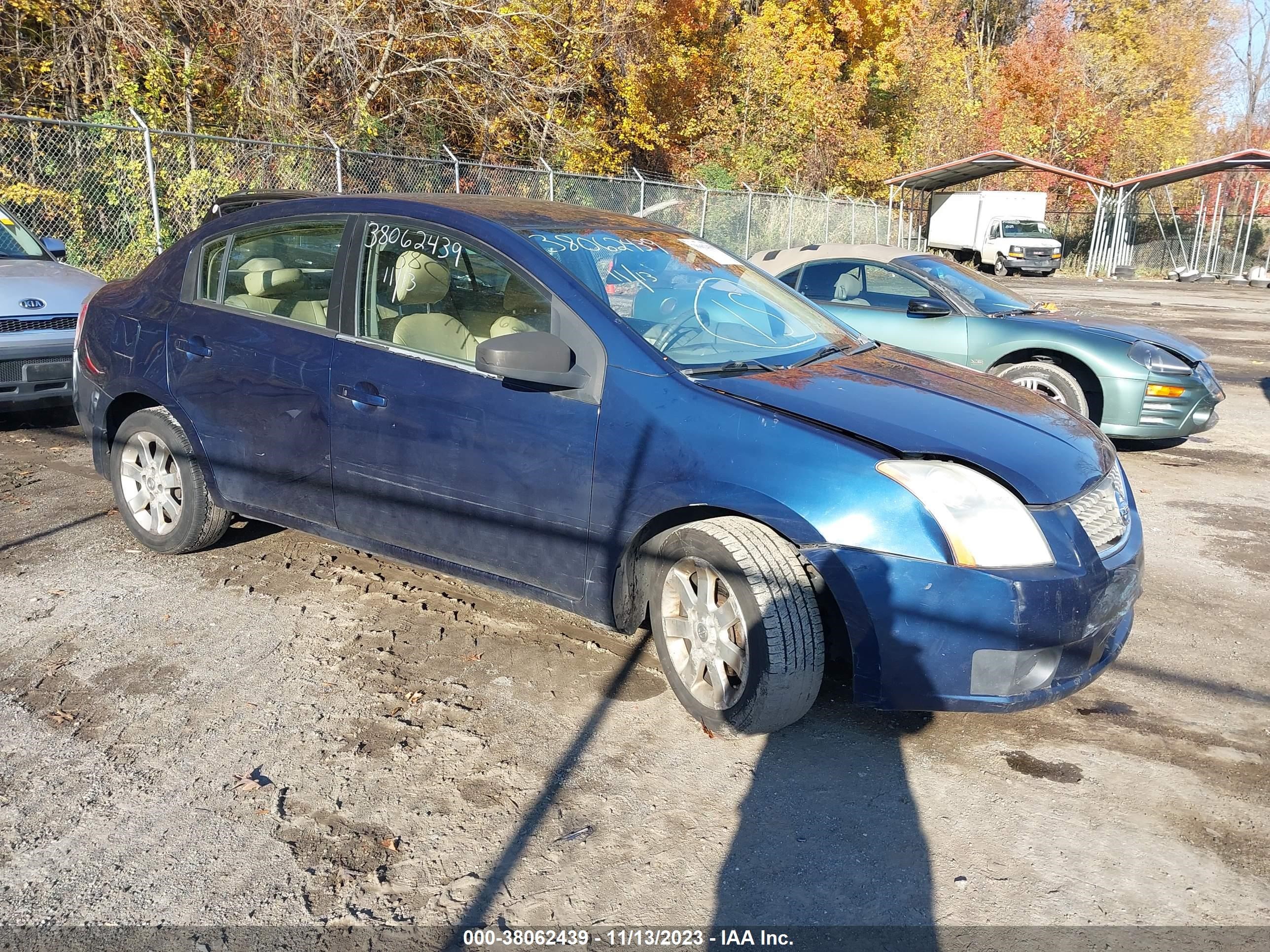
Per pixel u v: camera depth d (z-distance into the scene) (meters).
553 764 3.08
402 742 3.17
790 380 3.43
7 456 6.22
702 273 4.04
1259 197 39.50
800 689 3.04
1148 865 2.69
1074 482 3.13
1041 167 33.00
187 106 13.94
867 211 30.12
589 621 4.08
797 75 30.34
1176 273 32.72
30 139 11.67
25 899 2.43
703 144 28.11
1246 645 4.13
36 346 6.37
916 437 3.07
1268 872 2.67
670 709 3.43
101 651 3.70
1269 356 13.75
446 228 3.74
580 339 3.39
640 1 21.88
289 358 4.00
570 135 18.59
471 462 3.57
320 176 13.55
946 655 2.91
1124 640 3.40
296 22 14.52
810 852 2.71
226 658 3.67
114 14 13.27
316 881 2.53
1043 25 42.09
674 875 2.60
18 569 4.44
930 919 2.46
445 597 4.29
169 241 11.90
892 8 35.97
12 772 2.94
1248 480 6.93
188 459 4.39
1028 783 3.06
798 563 3.05
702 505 3.12
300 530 4.19
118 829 2.70
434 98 16.64
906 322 7.62
